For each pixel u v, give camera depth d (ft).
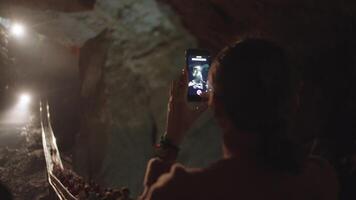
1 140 40.06
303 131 20.49
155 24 26.50
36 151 37.19
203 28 24.52
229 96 2.80
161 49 26.58
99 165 28.66
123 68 27.73
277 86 2.77
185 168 2.90
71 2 26.84
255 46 2.83
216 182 2.77
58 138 41.06
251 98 2.74
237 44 2.91
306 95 20.39
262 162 2.83
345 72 18.85
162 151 3.81
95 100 29.55
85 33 29.25
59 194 16.03
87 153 30.07
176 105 3.83
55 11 27.84
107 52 28.35
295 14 18.66
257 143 2.81
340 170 7.34
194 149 26.03
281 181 2.84
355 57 18.08
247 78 2.75
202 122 26.05
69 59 48.06
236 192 2.76
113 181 27.73
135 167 27.40
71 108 43.42
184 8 24.48
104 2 26.86
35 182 30.83
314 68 20.06
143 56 27.07
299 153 2.89
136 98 27.35
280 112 2.79
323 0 17.06
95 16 27.84
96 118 29.17
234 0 20.75
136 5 26.84
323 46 19.20
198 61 4.79
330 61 19.35
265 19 20.11
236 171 2.82
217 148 25.59
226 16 22.44
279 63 2.82
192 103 4.58
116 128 27.89
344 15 17.11
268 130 2.77
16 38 48.52
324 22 18.11
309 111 20.31
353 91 18.56
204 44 25.20
